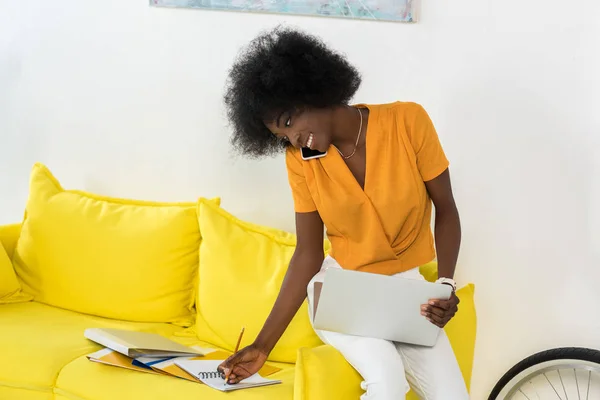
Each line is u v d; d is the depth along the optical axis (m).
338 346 1.68
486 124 2.26
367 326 1.61
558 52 2.18
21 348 1.97
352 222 1.71
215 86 2.53
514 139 2.24
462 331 2.00
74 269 2.35
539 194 2.23
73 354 1.97
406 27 2.30
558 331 2.26
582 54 2.16
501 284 2.29
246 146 1.71
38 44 2.73
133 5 2.59
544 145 2.21
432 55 2.29
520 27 2.20
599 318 2.22
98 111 2.69
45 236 2.42
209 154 2.56
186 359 1.91
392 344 1.65
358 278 1.51
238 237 2.23
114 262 2.32
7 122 2.81
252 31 2.46
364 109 1.71
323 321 1.61
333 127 1.65
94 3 2.64
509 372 2.27
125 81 2.64
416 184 1.67
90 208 2.43
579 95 2.17
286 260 2.13
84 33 2.67
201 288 2.22
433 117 2.31
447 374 1.62
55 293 2.38
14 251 2.53
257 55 1.60
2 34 2.78
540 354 2.22
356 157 1.69
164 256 2.30
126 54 2.62
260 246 2.21
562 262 2.23
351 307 1.57
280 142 1.72
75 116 2.72
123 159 2.67
